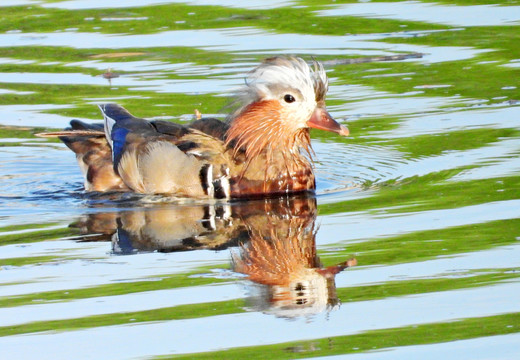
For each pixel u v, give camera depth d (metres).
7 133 18.56
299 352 9.59
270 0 26.17
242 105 16.08
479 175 15.15
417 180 15.28
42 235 13.39
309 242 12.72
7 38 23.50
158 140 16.12
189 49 22.48
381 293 10.92
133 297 11.05
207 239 13.01
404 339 9.80
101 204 15.22
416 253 12.05
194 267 11.93
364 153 16.95
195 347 9.79
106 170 16.45
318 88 15.73
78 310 10.75
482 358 9.33
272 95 15.75
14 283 11.55
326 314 10.50
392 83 20.28
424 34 23.19
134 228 13.66
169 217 14.28
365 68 21.22
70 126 18.39
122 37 23.38
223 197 15.50
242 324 10.30
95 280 11.60
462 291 10.85
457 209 13.62
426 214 13.54
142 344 9.90
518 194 14.09
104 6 25.95
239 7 25.52
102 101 19.61
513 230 12.63
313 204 14.66
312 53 22.06
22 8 25.84
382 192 14.87
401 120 18.30
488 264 11.56
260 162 15.59
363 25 23.92
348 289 11.11
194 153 15.80
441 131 17.56
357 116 18.67
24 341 10.07
